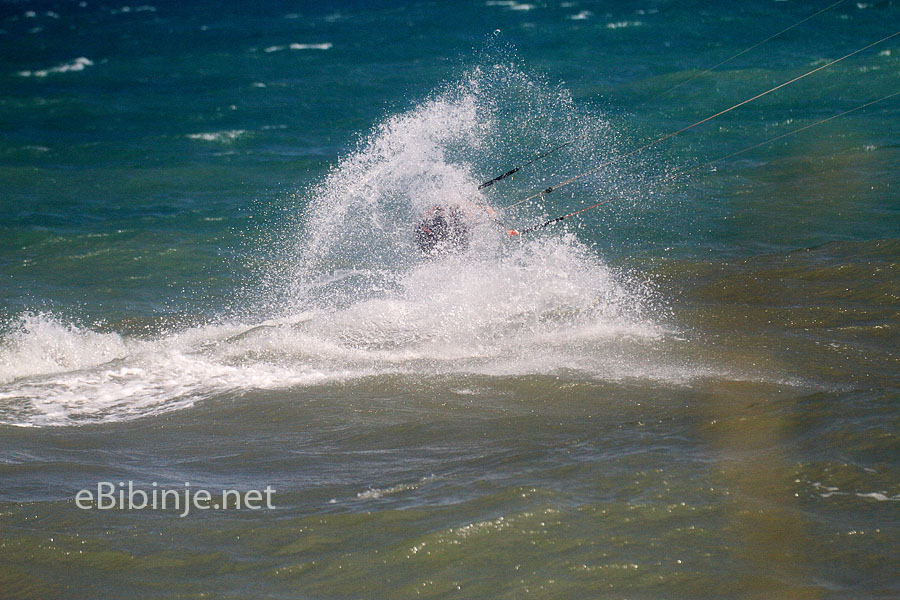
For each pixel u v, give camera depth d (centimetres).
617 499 2111
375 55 16912
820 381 3073
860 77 11056
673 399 2958
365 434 2848
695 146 8381
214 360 3731
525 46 16638
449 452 2619
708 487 2138
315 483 2442
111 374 3631
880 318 3750
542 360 3447
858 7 17850
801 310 3909
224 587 1883
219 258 5888
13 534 2155
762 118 9462
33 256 6044
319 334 3922
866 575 1736
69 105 13138
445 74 14338
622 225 6062
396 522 2100
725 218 6088
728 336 3619
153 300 5147
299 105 12594
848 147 7738
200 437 2936
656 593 1747
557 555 1900
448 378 3325
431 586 1838
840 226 5709
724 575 1783
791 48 14388
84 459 2764
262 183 8244
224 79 15112
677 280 4622
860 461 2216
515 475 2316
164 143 10406
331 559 1966
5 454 2819
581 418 2842
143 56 18625
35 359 3844
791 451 2312
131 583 1919
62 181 8419
